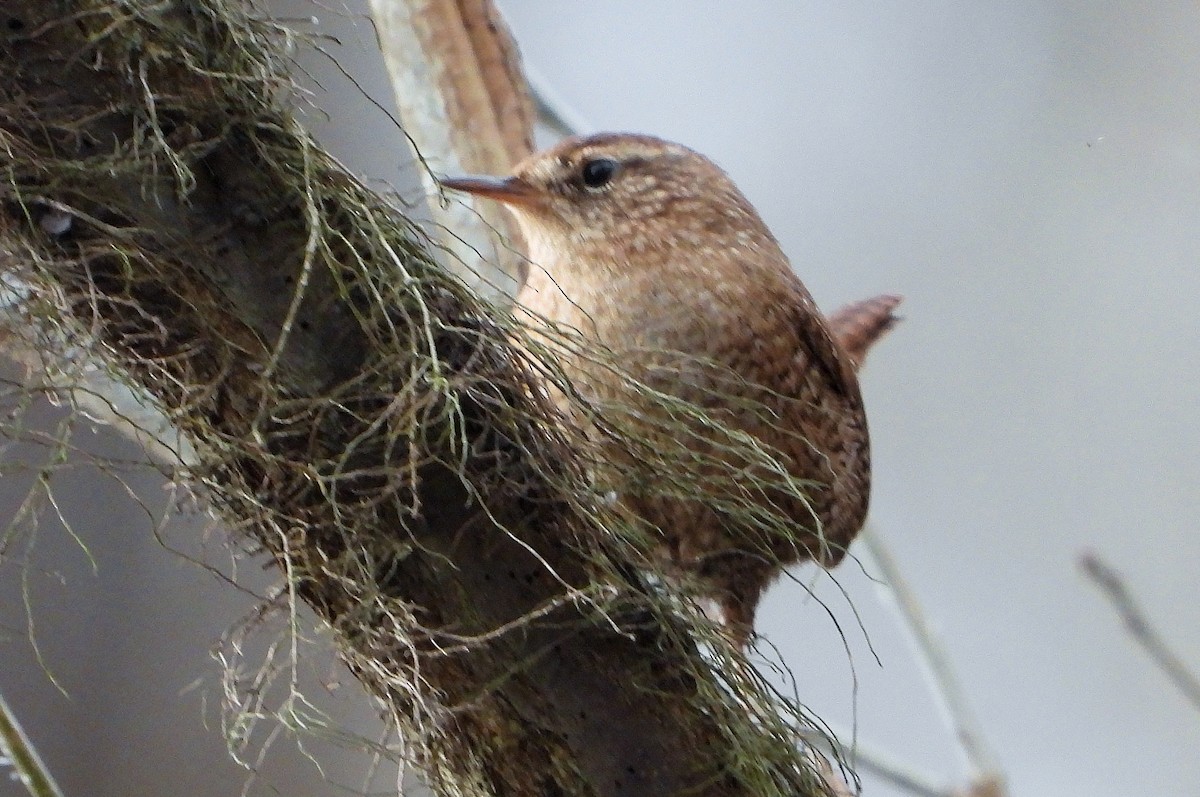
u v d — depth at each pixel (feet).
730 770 8.11
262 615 8.11
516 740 8.10
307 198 8.07
